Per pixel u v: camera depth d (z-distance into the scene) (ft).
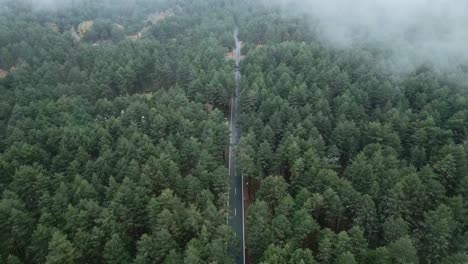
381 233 185.78
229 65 370.53
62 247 156.97
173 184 207.92
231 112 337.72
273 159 230.68
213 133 245.86
